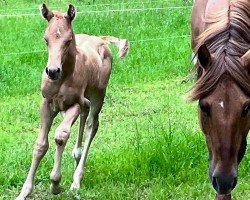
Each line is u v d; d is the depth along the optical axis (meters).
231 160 3.25
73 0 12.12
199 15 4.30
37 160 4.17
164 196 4.31
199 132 5.15
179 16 10.36
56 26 4.09
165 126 5.82
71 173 4.68
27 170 4.75
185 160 4.79
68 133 4.14
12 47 8.85
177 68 8.05
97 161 4.85
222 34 3.52
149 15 10.45
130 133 5.72
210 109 3.29
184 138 4.98
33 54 8.35
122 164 4.72
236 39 3.50
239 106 3.26
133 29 9.70
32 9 11.52
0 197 4.32
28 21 10.58
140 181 4.57
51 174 4.15
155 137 5.02
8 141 5.62
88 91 4.57
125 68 7.93
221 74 3.32
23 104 6.73
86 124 4.91
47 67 4.00
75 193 4.30
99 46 4.80
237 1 3.73
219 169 3.24
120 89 7.35
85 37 4.84
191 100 3.35
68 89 4.23
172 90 7.32
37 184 4.53
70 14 4.15
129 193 4.38
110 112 6.49
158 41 9.00
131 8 11.16
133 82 7.62
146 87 7.44
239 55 3.40
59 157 4.15
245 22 3.61
